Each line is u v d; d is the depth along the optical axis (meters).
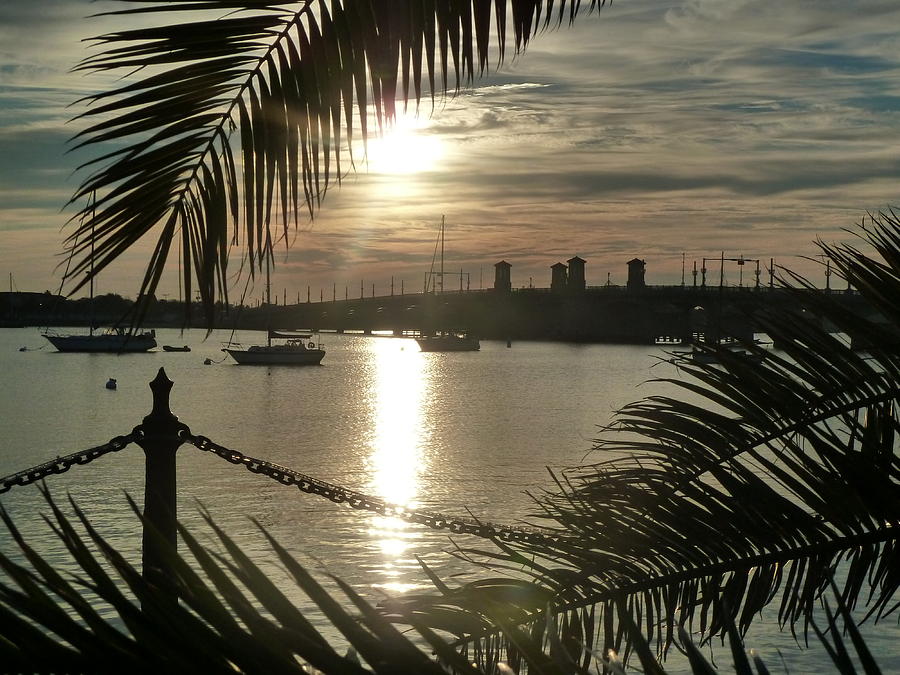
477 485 36.59
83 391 86.94
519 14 2.17
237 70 1.99
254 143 2.01
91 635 1.07
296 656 1.19
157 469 5.30
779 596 15.13
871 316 2.67
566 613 2.47
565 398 84.12
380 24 2.08
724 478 2.53
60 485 30.83
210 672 1.07
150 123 1.93
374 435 56.19
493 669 2.32
